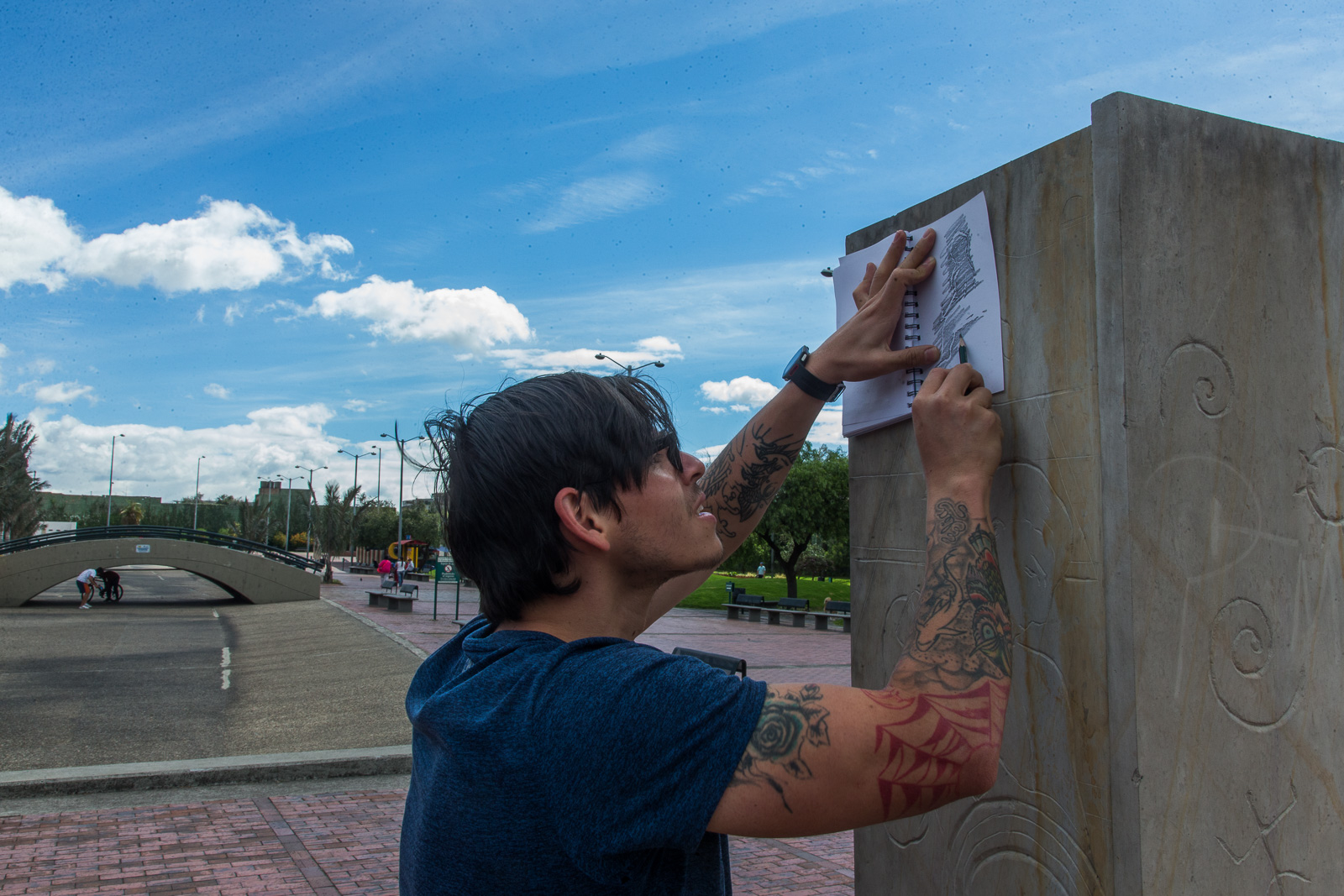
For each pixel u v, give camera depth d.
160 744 8.30
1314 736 1.32
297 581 29.23
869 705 0.89
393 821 5.84
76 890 4.57
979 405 1.23
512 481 0.97
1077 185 1.28
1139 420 1.19
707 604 34.00
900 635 1.59
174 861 5.03
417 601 30.77
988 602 1.04
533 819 0.85
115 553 27.72
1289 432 1.33
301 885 4.68
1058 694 1.29
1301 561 1.33
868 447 1.71
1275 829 1.27
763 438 1.53
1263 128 1.35
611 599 1.01
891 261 1.54
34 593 26.98
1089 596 1.23
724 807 0.83
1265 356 1.32
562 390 1.01
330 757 7.14
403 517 71.12
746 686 0.90
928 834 1.56
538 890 0.85
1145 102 1.25
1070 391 1.27
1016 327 1.36
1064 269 1.29
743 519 1.55
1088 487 1.24
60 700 10.68
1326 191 1.41
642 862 0.87
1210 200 1.29
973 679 0.97
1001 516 1.39
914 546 1.56
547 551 0.97
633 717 0.85
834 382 1.51
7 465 42.47
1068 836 1.26
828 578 58.78
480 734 0.89
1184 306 1.25
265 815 5.97
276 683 12.21
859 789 0.85
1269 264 1.33
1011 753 1.37
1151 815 1.16
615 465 0.97
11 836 5.43
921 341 1.52
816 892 4.64
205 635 19.42
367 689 11.09
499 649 0.97
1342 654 1.36
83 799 6.32
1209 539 1.24
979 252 1.42
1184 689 1.20
